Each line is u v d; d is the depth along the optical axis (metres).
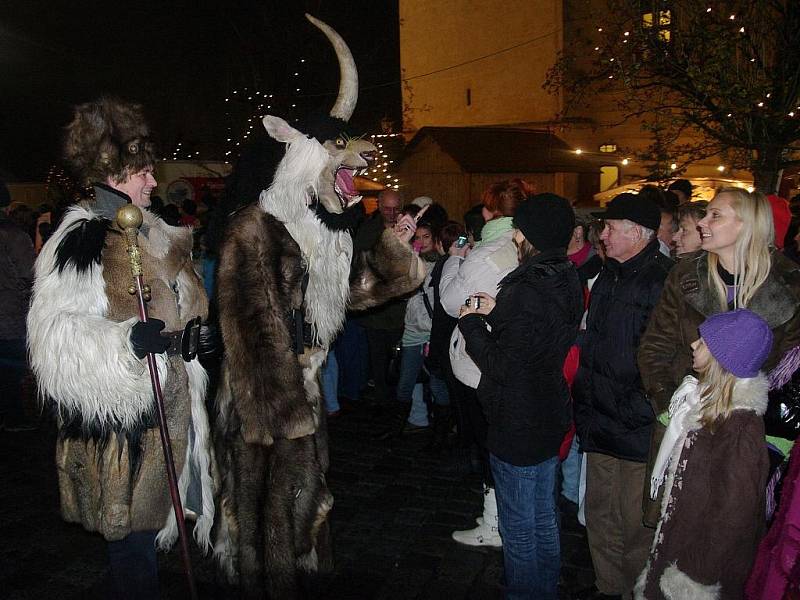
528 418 2.82
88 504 2.71
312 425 2.89
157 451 2.73
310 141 3.02
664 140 11.95
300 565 3.16
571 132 18.05
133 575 2.76
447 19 20.75
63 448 2.72
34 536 4.03
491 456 2.97
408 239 3.47
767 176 10.37
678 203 4.60
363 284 3.44
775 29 10.01
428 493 4.54
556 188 17.08
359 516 4.22
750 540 2.32
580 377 3.18
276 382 2.84
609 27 12.59
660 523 2.49
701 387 2.45
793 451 2.29
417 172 17.61
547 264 2.80
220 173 13.42
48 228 7.21
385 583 3.50
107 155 2.74
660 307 2.88
